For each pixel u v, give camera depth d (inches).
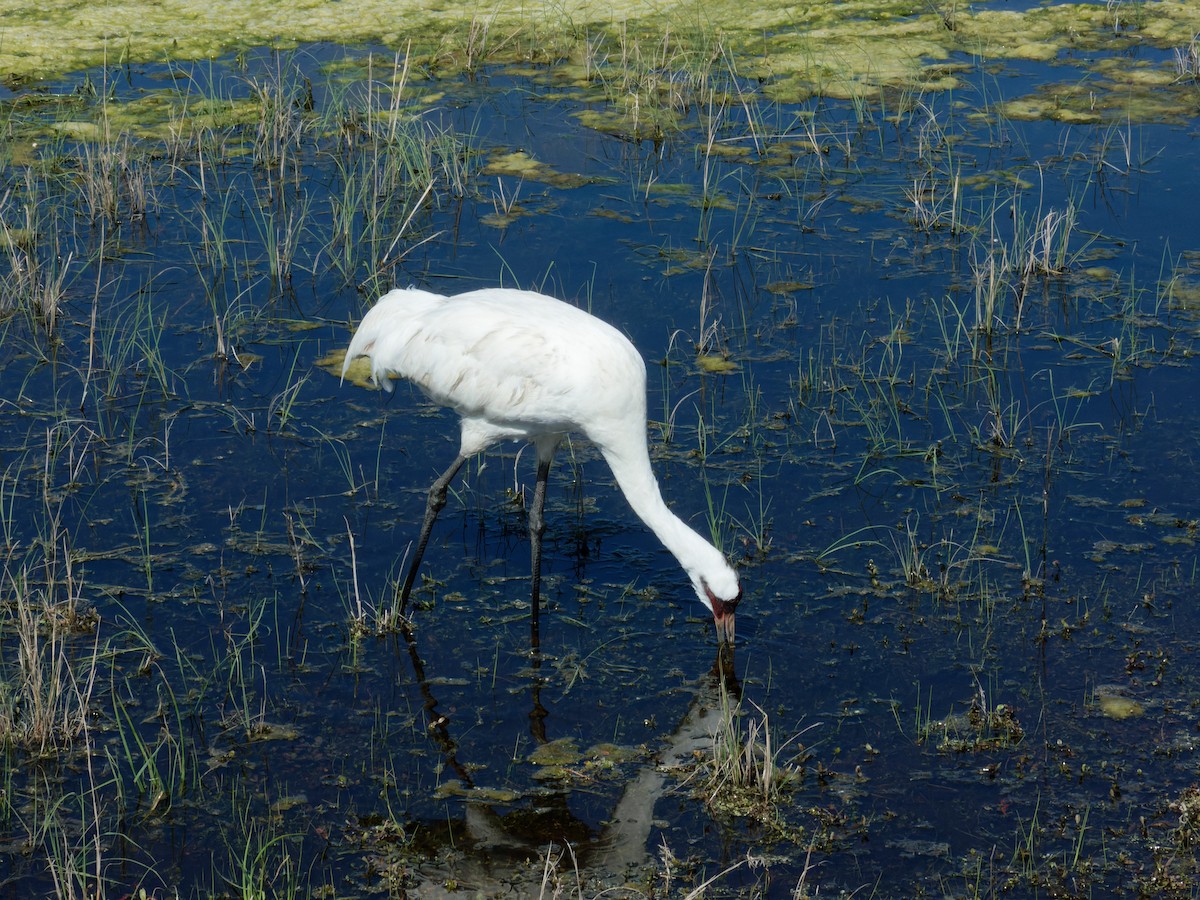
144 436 369.7
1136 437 370.6
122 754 267.1
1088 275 453.4
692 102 593.9
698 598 319.9
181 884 238.1
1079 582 318.3
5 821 250.4
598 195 509.4
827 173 526.6
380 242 470.9
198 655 295.1
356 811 256.5
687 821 255.4
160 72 609.6
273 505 344.5
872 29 677.3
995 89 600.7
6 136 539.2
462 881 240.5
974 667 294.4
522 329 305.9
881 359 409.1
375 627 304.8
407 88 600.7
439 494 311.1
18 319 423.5
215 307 422.9
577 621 311.9
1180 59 608.7
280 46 642.8
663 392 393.1
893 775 265.3
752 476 358.6
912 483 354.9
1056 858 245.0
